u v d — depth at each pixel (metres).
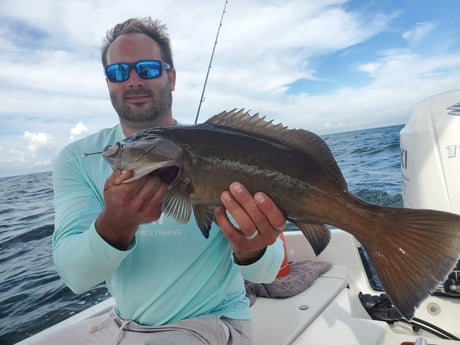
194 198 0.50
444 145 0.86
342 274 1.06
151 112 0.74
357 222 0.46
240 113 0.51
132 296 0.65
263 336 0.79
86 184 0.69
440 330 0.82
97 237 0.52
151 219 0.48
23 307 1.79
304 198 0.47
